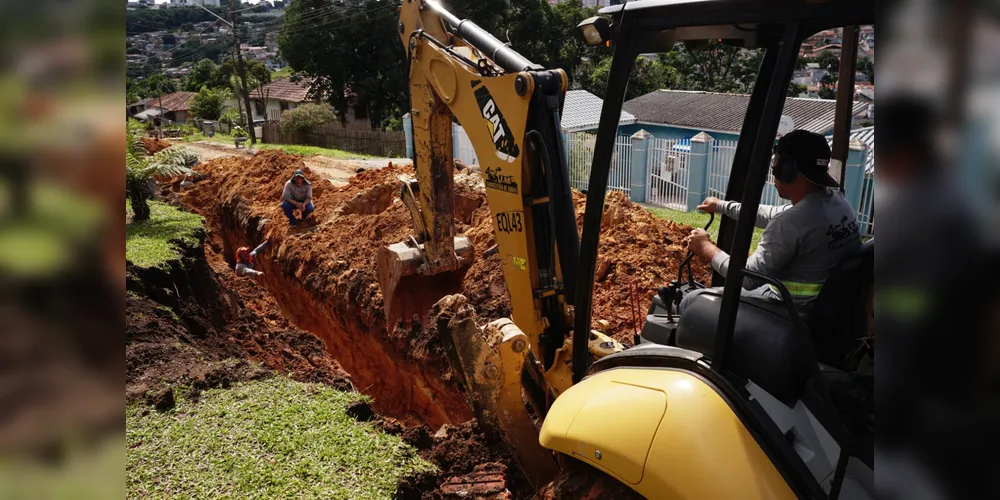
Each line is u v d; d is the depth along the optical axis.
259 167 15.59
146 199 11.95
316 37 41.53
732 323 2.90
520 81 4.61
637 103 25.23
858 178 9.64
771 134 2.67
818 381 2.91
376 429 4.86
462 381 4.67
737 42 3.57
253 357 7.31
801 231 3.04
